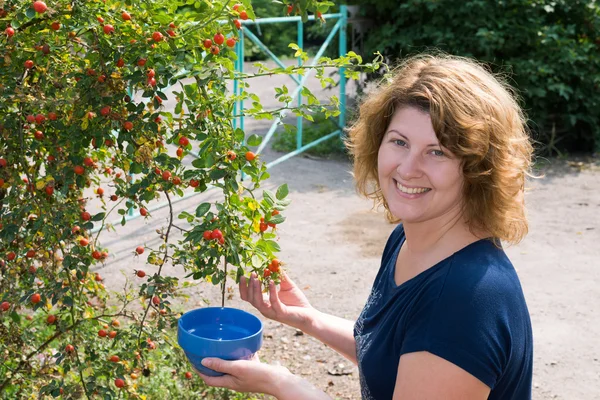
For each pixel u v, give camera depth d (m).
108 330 2.55
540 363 4.26
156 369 3.51
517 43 8.23
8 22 2.17
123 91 2.07
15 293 2.33
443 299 1.53
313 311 2.19
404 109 1.63
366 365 1.69
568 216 6.70
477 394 1.49
